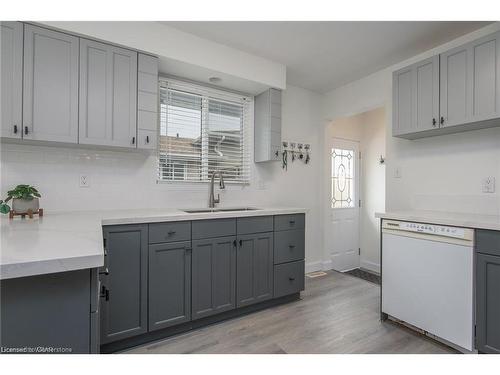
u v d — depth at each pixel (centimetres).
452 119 208
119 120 201
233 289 228
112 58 199
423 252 195
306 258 362
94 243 97
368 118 422
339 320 229
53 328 85
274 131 292
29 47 172
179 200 264
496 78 185
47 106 177
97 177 224
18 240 101
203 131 281
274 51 262
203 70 245
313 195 371
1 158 190
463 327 172
